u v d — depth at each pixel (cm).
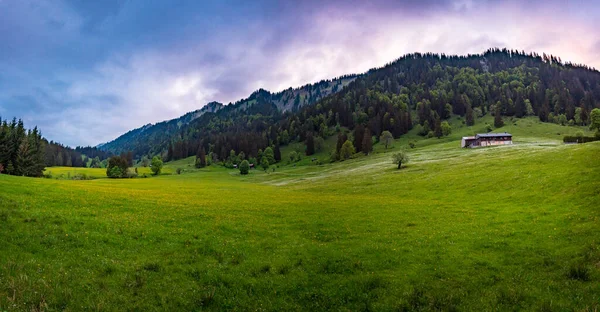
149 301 1583
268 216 3700
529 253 2122
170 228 2839
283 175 16312
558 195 3931
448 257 2150
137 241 2392
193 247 2353
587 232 2377
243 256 2217
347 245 2506
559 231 2517
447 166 9169
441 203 4759
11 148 11188
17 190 3622
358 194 7419
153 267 1948
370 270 1989
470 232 2766
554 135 19375
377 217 3647
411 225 3206
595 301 1471
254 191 8062
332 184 9638
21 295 1467
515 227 2816
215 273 1914
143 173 18838
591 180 4034
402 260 2128
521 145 12225
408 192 6644
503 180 5669
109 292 1606
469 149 13788
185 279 1831
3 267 1675
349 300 1658
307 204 4841
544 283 1700
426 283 1789
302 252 2320
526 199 4209
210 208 4088
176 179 15688
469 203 4622
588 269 1753
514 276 1814
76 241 2216
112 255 2073
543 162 6444
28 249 1978
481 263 2025
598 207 3027
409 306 1564
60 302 1477
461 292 1669
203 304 1602
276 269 2003
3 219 2425
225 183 12838
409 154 15175
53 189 4225
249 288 1764
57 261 1870
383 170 10944
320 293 1716
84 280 1692
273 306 1606
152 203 4147
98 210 3309
